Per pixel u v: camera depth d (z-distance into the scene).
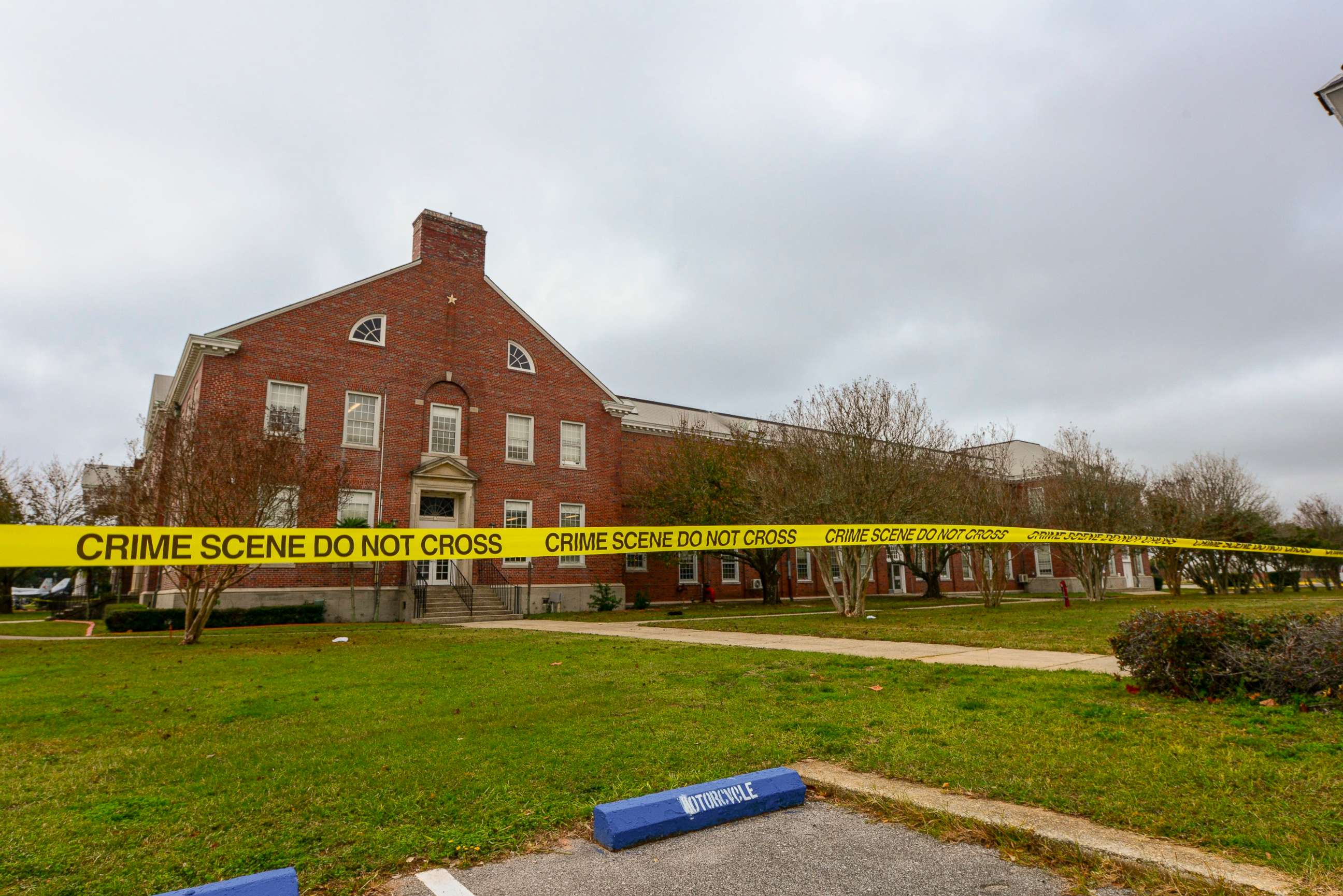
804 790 4.67
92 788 5.02
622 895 3.40
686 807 4.21
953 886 3.44
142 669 11.46
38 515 33.94
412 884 3.54
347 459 24.12
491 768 5.27
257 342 24.67
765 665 10.08
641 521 33.41
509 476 29.53
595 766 5.25
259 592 23.31
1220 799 4.24
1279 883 3.23
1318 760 4.85
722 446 32.28
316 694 8.78
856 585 21.73
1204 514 34.44
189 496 16.20
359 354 26.62
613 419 33.06
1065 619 17.95
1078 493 30.09
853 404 22.52
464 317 29.23
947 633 14.20
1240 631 7.08
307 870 3.66
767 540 12.29
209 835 4.13
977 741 5.64
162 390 41.47
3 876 3.60
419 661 11.88
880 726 6.28
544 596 28.98
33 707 8.12
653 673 9.66
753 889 3.45
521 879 3.57
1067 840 3.75
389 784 4.95
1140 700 7.01
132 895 3.40
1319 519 48.53
